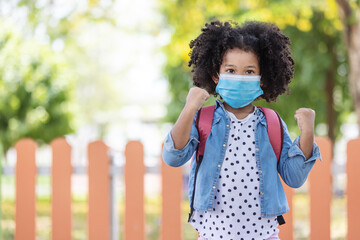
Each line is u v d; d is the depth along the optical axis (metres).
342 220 6.35
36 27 8.59
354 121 12.64
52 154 4.16
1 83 10.15
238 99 2.20
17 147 4.23
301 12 7.94
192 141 2.18
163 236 3.98
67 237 4.13
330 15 7.47
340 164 3.92
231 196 2.16
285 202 2.24
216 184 2.18
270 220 2.21
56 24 8.57
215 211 2.19
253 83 2.20
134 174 4.04
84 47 24.64
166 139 2.11
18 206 4.22
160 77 13.24
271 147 2.21
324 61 9.78
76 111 11.40
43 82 10.50
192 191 2.26
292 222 3.79
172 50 9.32
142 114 41.91
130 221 4.04
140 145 4.04
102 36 24.78
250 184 2.17
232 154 2.20
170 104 12.71
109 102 40.38
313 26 9.67
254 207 2.16
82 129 38.44
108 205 4.10
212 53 2.32
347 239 3.86
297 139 2.18
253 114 2.27
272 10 7.48
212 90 2.42
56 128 10.68
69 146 4.15
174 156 2.11
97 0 8.07
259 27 2.31
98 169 4.11
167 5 8.82
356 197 3.85
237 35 2.25
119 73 37.12
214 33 2.32
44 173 4.23
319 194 3.88
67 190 4.14
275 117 2.27
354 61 5.54
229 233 2.16
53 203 4.15
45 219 7.18
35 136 10.52
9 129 10.22
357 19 5.44
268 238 2.19
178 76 12.26
